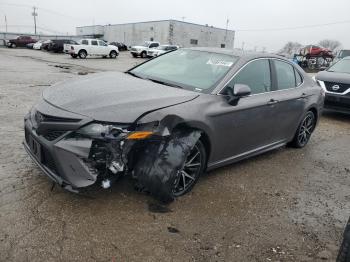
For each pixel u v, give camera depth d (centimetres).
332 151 638
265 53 520
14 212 331
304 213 396
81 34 8681
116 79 434
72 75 1516
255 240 335
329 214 401
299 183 477
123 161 331
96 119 325
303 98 571
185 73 460
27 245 291
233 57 475
